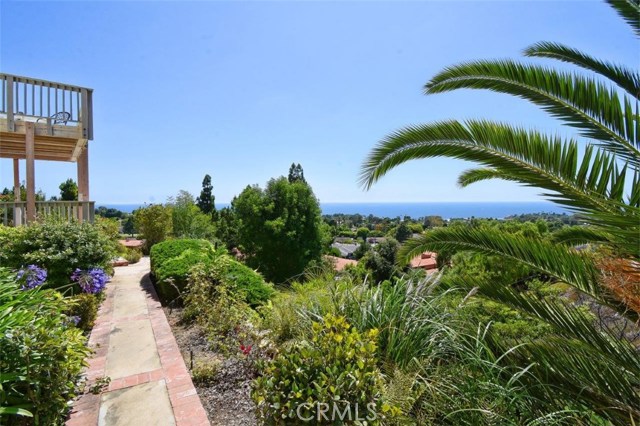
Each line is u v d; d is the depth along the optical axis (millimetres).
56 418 1912
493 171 4109
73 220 5605
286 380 1600
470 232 3072
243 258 18672
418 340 2416
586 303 2771
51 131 6059
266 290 5219
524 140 2396
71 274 4773
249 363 2812
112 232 8789
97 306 4477
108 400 2453
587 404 1979
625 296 1820
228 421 2188
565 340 2262
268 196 17984
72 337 2270
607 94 2314
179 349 3391
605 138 2365
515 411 1908
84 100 6363
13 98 5676
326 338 1843
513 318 3441
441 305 2869
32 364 1778
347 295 3051
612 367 2102
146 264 9039
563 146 2271
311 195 18609
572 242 3613
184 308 4688
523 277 4125
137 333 3824
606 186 2166
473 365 2174
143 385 2666
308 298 3545
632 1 2504
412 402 1895
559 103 2549
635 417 1840
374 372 1712
